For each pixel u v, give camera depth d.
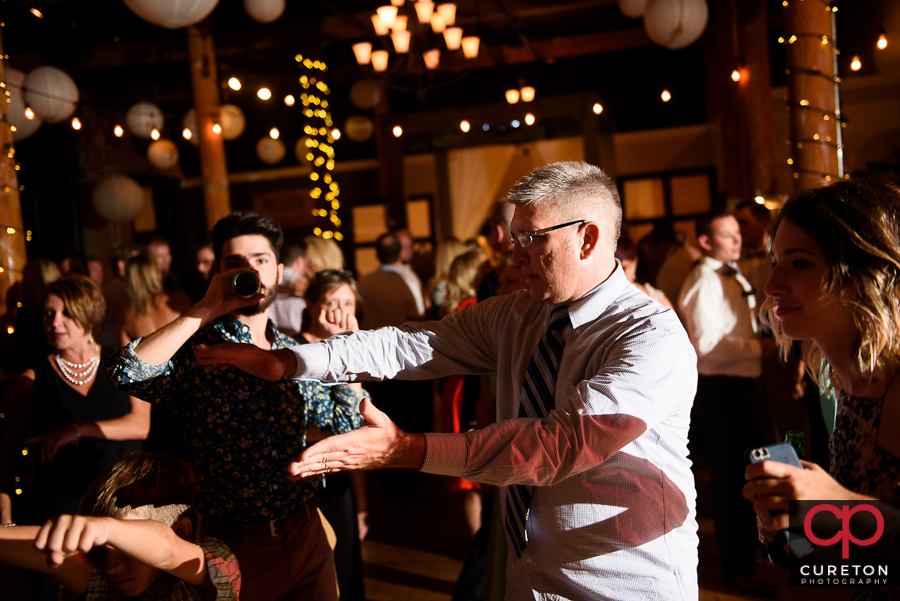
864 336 1.10
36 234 9.88
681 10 5.58
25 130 5.35
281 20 8.55
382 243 5.27
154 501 1.32
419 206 12.35
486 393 2.86
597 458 1.19
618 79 11.48
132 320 4.12
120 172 11.25
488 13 8.46
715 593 3.06
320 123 11.77
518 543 1.45
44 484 2.38
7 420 2.43
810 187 1.20
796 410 3.86
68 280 2.47
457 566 3.48
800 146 3.75
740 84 7.78
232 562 1.36
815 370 1.46
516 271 2.80
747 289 3.21
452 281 4.34
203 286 4.70
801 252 1.16
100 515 1.29
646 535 1.37
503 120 9.98
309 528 1.81
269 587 1.73
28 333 2.97
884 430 1.12
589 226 1.42
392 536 3.93
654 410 1.24
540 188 1.41
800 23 3.71
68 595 1.31
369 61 7.09
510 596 1.52
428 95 11.91
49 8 7.17
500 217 3.03
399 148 10.39
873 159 9.22
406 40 6.50
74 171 10.34
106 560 1.21
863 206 1.11
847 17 7.85
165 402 1.74
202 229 12.60
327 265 4.55
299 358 1.45
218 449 1.71
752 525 3.04
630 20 9.56
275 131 9.53
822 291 1.14
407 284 5.27
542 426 1.18
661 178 11.46
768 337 3.13
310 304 2.66
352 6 8.04
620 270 1.50
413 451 1.12
